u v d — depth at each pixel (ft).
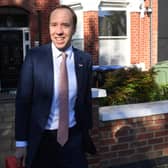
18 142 11.09
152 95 21.70
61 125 11.02
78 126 11.48
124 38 59.21
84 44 56.34
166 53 60.49
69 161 11.21
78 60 11.28
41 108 10.95
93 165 16.72
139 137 18.61
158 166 18.54
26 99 10.97
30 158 10.98
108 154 17.79
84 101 11.52
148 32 59.67
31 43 58.54
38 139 10.96
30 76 10.93
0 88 60.70
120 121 18.02
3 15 59.26
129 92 21.09
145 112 18.63
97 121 16.52
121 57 58.95
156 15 59.47
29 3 57.77
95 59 56.49
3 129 29.09
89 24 56.08
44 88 10.87
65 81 10.94
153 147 19.03
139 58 59.82
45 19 57.93
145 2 59.36
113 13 58.29
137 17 59.26
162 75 24.13
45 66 10.91
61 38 10.85
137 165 18.35
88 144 11.96
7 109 38.83
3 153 22.47
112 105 19.84
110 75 21.81
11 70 61.26
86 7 55.93
